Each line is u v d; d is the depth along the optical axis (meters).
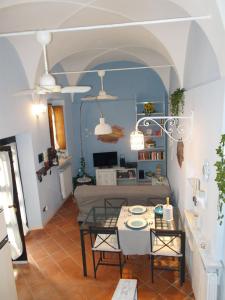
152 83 6.54
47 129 5.02
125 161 7.00
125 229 3.12
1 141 3.82
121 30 3.79
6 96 3.54
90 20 3.29
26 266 3.62
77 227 4.70
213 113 2.13
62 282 3.26
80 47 4.45
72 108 6.84
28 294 3.09
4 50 3.50
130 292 2.22
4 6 2.52
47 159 4.97
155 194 4.29
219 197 1.96
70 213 5.32
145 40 3.96
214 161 2.13
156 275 3.32
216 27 1.82
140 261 3.62
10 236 3.57
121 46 4.78
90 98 3.82
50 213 5.10
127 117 6.79
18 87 3.86
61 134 6.23
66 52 4.40
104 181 6.73
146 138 6.72
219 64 1.95
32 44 3.73
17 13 2.86
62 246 4.09
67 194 5.95
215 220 2.14
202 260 2.30
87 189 4.61
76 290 3.11
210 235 2.30
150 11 2.93
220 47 1.87
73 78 6.12
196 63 2.85
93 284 3.20
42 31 2.07
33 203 4.54
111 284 3.19
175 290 3.04
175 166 4.59
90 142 7.02
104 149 7.03
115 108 6.77
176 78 4.48
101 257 3.60
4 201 3.48
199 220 2.69
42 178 4.71
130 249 3.17
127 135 6.88
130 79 6.58
